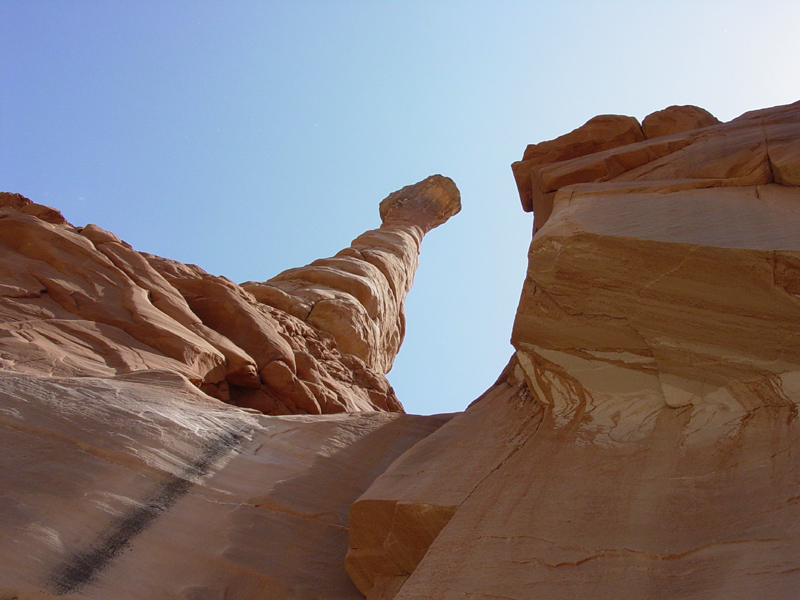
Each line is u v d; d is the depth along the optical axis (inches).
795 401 172.2
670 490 158.4
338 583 198.4
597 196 282.0
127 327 371.2
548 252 223.9
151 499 205.2
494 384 323.6
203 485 220.5
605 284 215.5
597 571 138.7
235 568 188.7
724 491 150.2
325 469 248.5
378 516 195.6
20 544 171.6
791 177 252.7
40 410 231.3
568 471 181.9
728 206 239.6
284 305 676.1
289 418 286.7
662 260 203.5
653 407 203.0
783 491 140.7
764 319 188.9
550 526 157.8
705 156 296.8
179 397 281.0
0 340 303.9
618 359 221.3
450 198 1359.5
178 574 181.3
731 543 132.5
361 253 949.8
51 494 192.9
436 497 188.2
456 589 145.3
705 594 122.0
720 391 191.8
